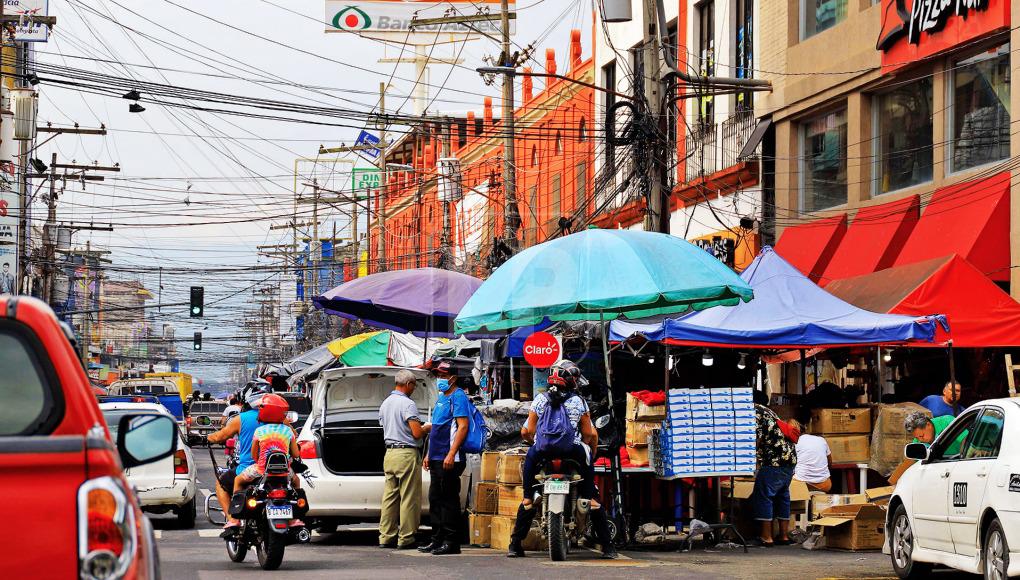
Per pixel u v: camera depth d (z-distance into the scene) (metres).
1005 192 21.16
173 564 13.01
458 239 59.97
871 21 25.45
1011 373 19.00
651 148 22.80
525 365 24.03
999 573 10.07
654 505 15.79
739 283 14.82
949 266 18.86
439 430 14.21
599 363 18.66
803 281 17.31
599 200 39.66
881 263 23.88
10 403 4.47
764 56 29.58
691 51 33.47
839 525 14.96
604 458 14.82
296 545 15.84
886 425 16.78
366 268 80.38
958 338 18.33
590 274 14.84
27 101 47.59
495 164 53.97
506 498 14.85
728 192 31.02
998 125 22.03
